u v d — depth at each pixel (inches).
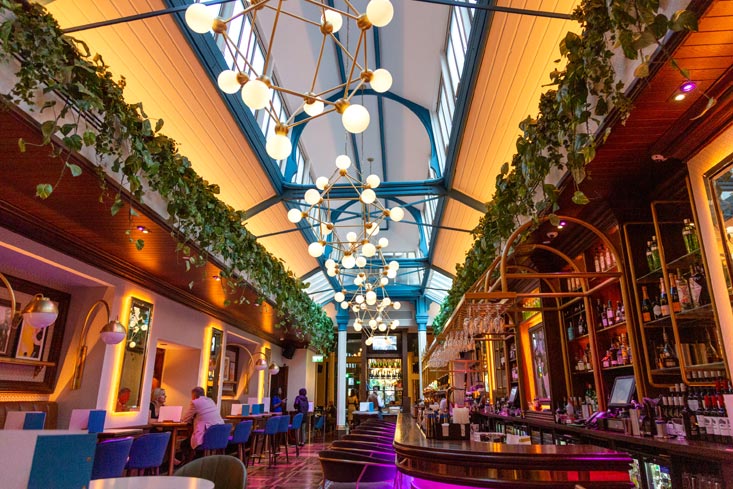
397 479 167.9
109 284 257.3
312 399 704.4
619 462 101.3
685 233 135.4
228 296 344.8
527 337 261.4
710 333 135.1
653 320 147.3
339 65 310.8
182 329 346.3
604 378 186.4
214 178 271.4
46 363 236.2
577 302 207.8
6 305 216.5
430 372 615.2
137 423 280.7
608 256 181.9
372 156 424.5
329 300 644.7
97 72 129.1
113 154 140.2
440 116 308.8
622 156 129.7
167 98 211.5
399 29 266.1
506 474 103.7
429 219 450.9
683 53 87.9
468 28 216.2
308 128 355.6
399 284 669.3
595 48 96.7
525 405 261.9
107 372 251.6
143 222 193.8
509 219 167.0
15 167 144.4
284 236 391.9
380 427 264.1
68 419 237.5
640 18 80.4
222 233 222.1
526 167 138.3
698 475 112.0
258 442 434.6
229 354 508.1
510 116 216.2
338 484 147.4
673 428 128.3
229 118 242.1
